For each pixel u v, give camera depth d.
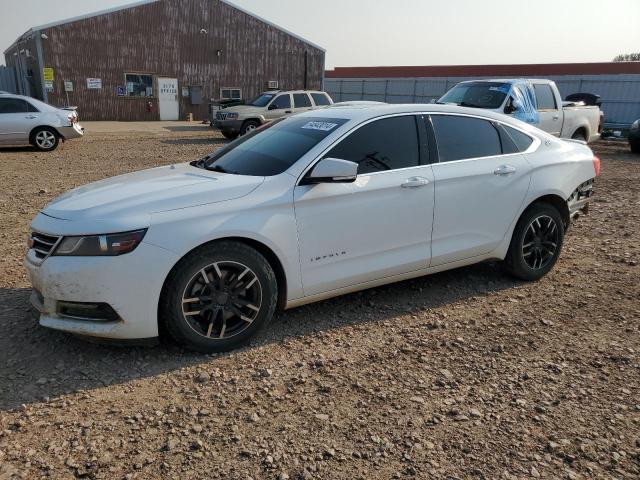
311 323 4.15
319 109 4.88
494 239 4.76
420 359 3.64
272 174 3.85
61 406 3.02
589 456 2.70
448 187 4.39
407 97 34.59
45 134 14.90
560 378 3.43
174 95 31.14
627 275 5.31
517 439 2.83
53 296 3.34
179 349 3.68
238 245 3.56
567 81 28.98
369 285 4.23
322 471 2.57
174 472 2.54
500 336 4.01
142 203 3.44
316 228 3.83
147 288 3.30
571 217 5.34
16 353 3.58
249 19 32.47
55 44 27.12
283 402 3.12
